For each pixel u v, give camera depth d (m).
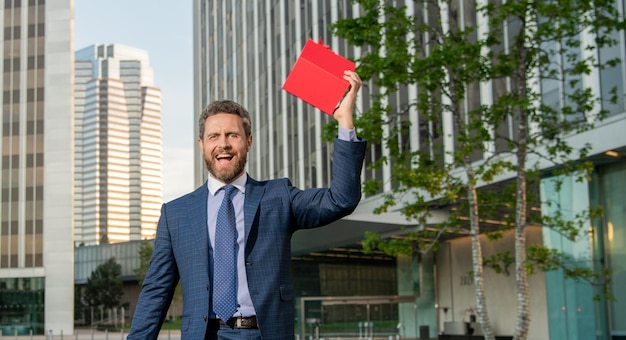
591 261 20.33
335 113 3.54
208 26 65.56
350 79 3.49
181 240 3.69
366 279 37.56
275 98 44.56
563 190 21.22
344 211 3.54
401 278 37.03
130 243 105.44
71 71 74.62
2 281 72.56
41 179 73.56
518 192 15.89
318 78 3.47
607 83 19.19
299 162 40.31
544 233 21.78
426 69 15.69
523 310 15.56
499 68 15.73
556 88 20.83
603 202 20.50
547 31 15.30
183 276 3.65
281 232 3.62
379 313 35.44
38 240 73.06
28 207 73.44
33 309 72.12
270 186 3.71
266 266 3.54
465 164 16.22
